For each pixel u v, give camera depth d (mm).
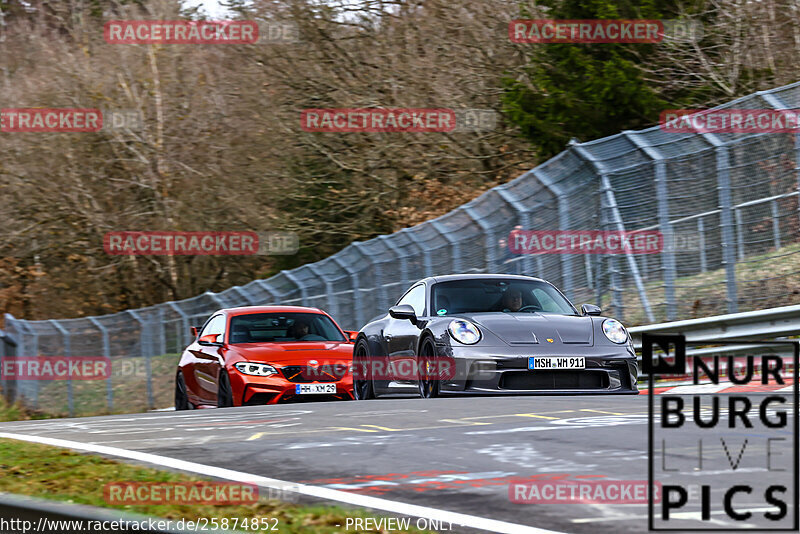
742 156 53969
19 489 22219
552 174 63438
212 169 134750
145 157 137875
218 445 30031
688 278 56000
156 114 139875
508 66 113562
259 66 125375
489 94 113562
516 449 26422
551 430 29531
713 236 54938
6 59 159125
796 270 51344
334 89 121500
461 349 41062
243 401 49500
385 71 118688
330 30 120875
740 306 53406
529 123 87500
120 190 140875
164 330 101500
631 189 58531
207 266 144000
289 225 126875
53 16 157375
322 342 53188
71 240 141625
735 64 88812
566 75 89438
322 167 125500
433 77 116375
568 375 40781
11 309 150125
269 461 26500
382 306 76375
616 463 23656
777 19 94500
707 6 94062
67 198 139000
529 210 63812
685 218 55969
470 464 24594
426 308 45750
